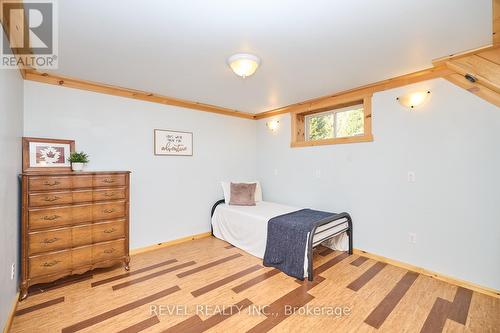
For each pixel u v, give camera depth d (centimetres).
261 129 468
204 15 155
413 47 200
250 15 155
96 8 146
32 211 212
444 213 247
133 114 325
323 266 281
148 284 238
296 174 403
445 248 246
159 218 348
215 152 418
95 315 188
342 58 221
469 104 231
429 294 220
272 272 266
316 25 167
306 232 256
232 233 358
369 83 291
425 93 253
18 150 219
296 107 396
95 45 194
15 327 175
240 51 206
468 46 198
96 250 249
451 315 190
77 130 281
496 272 217
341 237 332
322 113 387
